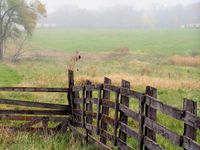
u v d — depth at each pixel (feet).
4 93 63.00
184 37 323.57
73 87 36.40
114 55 204.85
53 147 30.78
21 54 208.44
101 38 330.54
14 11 192.75
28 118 36.58
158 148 21.09
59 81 81.61
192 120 17.69
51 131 35.40
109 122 28.84
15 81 87.30
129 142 32.17
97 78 87.25
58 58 192.95
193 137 17.99
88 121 33.78
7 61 174.50
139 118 23.52
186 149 18.22
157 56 195.21
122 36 349.82
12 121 41.06
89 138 31.86
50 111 37.24
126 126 25.75
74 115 36.63
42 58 192.75
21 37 204.33
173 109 19.52
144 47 248.11
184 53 207.31
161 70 127.03
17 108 49.70
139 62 164.14
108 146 29.96
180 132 37.60
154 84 78.18
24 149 29.71
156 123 21.35
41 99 59.06
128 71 120.98
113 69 128.16
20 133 34.63
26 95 61.98
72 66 46.78
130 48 242.78
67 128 37.17
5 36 192.65
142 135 23.32
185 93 67.97
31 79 88.84
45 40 311.88
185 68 138.51
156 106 21.45
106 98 30.04
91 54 211.82
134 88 74.02
